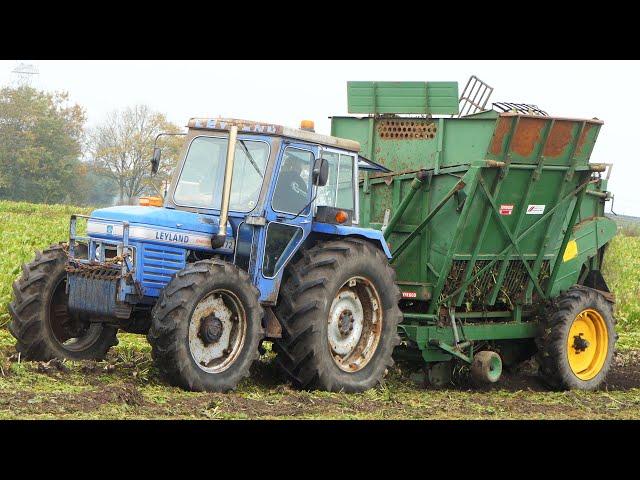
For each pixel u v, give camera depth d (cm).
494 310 1255
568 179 1230
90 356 970
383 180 1212
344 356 1008
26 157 6681
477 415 926
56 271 938
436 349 1147
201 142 982
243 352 909
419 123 1200
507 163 1141
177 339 852
